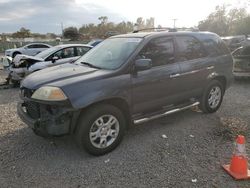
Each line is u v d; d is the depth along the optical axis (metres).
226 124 5.21
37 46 20.61
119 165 3.74
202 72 5.37
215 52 5.77
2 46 38.22
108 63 4.39
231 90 8.50
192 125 5.23
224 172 3.54
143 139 4.60
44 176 3.49
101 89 3.85
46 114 3.76
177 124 5.29
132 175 3.49
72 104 3.62
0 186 3.28
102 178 3.43
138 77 4.28
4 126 5.27
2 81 10.92
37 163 3.81
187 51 5.18
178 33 5.13
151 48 4.57
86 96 3.70
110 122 4.06
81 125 3.79
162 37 4.80
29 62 9.30
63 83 3.74
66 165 3.76
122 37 5.08
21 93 4.25
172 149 4.21
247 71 9.30
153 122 5.39
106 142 4.05
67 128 3.70
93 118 3.83
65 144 4.40
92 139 3.91
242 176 3.37
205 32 5.81
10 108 6.66
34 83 3.96
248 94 7.92
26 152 4.14
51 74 4.18
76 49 10.05
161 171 3.58
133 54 4.30
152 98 4.55
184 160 3.86
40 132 3.79
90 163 3.81
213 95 5.86
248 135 4.73
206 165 3.72
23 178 3.45
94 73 4.05
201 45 5.50
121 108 4.30
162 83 4.63
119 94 4.04
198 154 4.04
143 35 4.76
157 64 4.63
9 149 4.25
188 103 5.38
